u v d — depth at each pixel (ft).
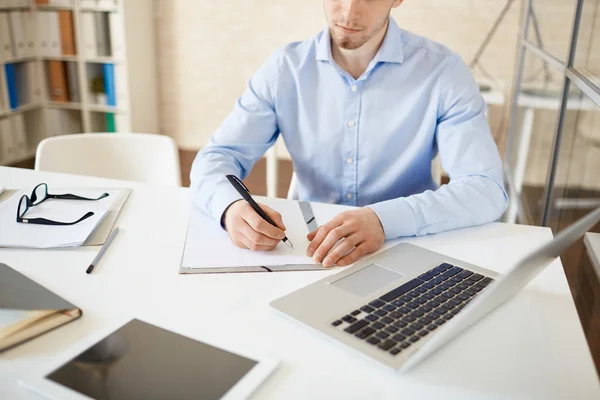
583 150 5.74
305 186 5.16
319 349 2.41
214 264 3.16
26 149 13.15
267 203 4.12
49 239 3.38
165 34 13.43
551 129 7.36
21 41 12.48
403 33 4.87
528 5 10.43
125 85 12.74
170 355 2.31
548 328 2.61
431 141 4.78
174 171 5.63
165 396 2.05
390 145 4.79
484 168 4.20
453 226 3.75
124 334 2.45
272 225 3.39
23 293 2.67
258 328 2.55
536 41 9.43
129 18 12.42
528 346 2.47
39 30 12.78
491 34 11.69
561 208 6.45
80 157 5.57
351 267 3.15
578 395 2.16
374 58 4.60
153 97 13.76
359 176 4.93
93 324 2.55
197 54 13.41
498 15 11.54
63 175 4.65
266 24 12.81
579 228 2.23
